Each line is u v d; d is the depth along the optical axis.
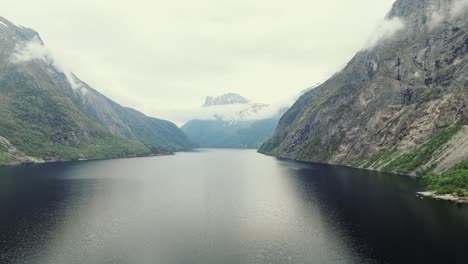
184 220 89.88
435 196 109.19
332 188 130.88
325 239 73.25
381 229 77.75
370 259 62.38
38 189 132.50
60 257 64.88
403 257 62.53
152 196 123.31
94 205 106.81
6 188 133.38
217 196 123.19
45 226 83.50
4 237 75.38
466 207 94.25
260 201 113.06
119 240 74.19
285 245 70.62
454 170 126.12
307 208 99.88
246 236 76.56
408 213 89.56
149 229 81.88
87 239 74.69
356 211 93.75
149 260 63.44
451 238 70.81
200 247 70.06
